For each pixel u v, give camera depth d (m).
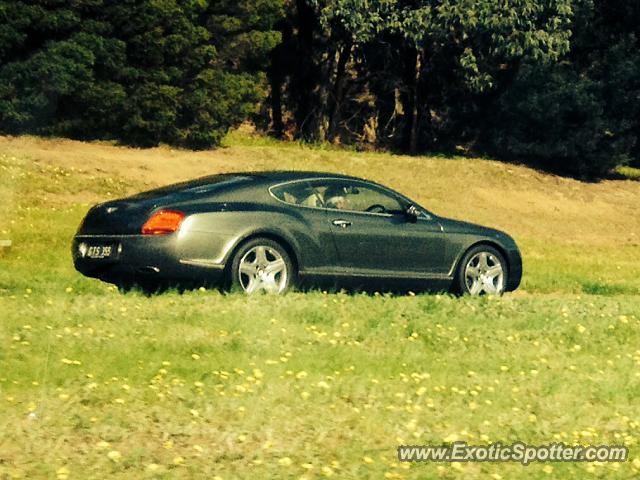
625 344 12.33
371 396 9.43
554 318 13.11
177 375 9.64
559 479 7.96
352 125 41.88
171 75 33.34
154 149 33.69
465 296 14.55
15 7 31.02
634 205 37.72
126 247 13.29
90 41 31.98
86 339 10.47
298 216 14.17
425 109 41.88
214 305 12.27
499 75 39.97
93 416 8.33
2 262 17.17
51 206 25.72
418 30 37.22
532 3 37.38
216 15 35.28
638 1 39.38
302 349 10.79
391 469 7.85
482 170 37.50
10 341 10.17
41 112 31.94
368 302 13.30
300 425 8.53
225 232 13.50
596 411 9.58
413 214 15.18
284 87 41.00
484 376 10.45
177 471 7.44
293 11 40.06
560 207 36.06
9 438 7.76
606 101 39.53
